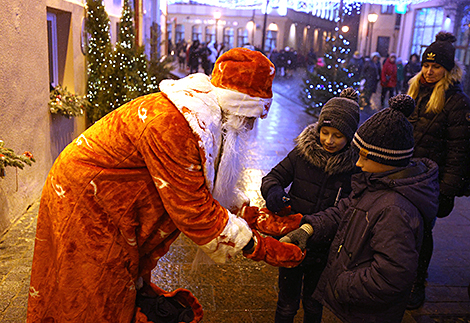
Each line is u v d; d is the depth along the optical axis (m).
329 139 2.01
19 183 4.19
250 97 1.49
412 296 3.01
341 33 11.06
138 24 12.05
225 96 1.49
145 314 1.67
